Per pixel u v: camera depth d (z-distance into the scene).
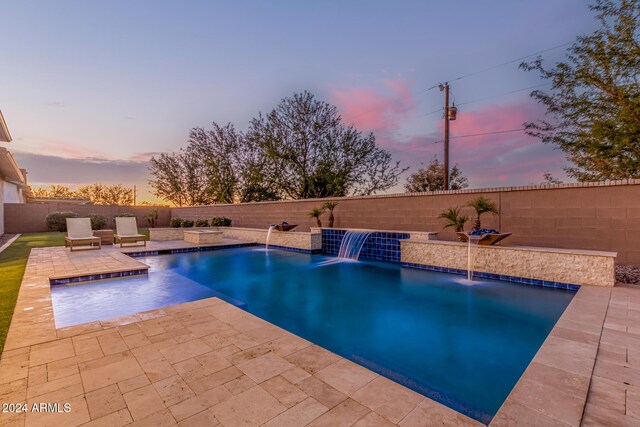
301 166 18.89
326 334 3.72
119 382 2.17
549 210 6.70
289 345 2.79
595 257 5.05
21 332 3.06
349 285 6.05
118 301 4.96
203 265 8.12
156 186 25.45
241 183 22.45
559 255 5.44
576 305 3.86
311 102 18.53
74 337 2.96
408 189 17.89
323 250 10.29
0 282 5.21
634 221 5.71
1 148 10.18
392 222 9.65
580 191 6.31
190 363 2.45
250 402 1.94
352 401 1.95
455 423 1.73
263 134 19.34
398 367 2.89
